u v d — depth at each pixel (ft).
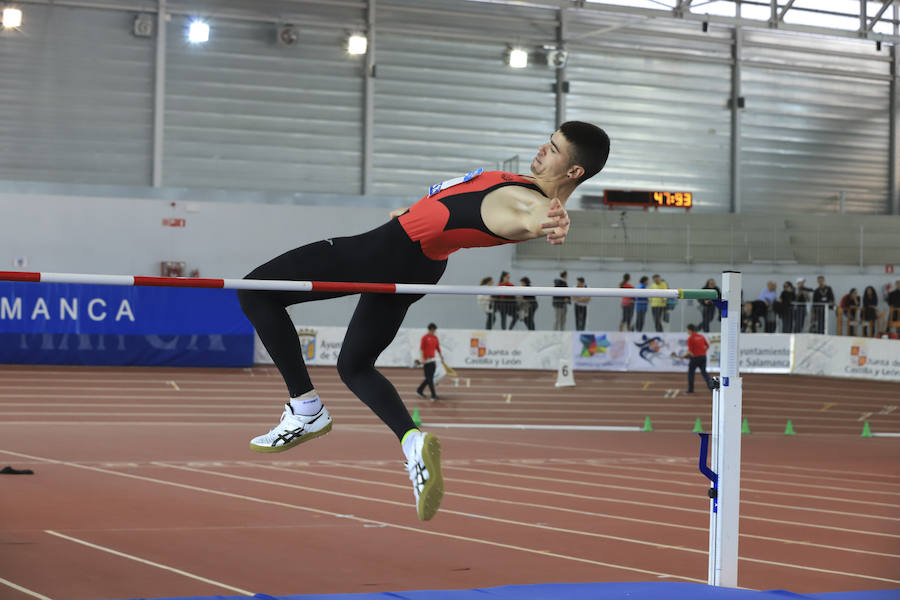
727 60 95.09
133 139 79.36
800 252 89.76
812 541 25.43
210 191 77.66
